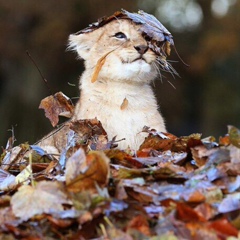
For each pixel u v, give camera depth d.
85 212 7.89
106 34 13.93
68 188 8.30
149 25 12.82
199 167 9.16
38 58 39.38
